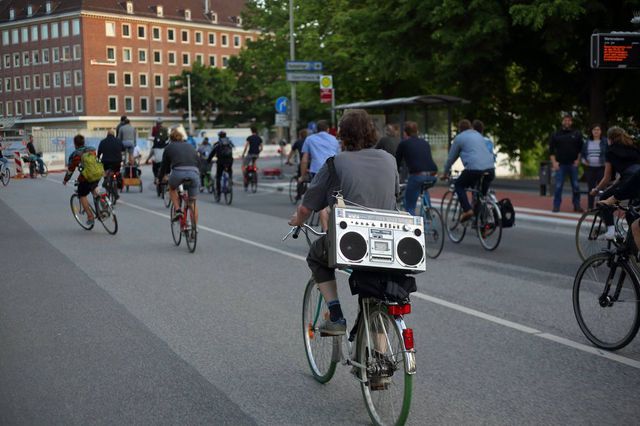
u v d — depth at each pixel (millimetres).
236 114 104688
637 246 5934
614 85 25719
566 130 16047
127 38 105000
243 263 10742
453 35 22047
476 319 7289
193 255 11516
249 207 19859
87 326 7035
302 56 38812
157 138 23516
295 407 4883
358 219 4457
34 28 106562
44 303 8070
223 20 116375
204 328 6961
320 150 12586
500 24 21141
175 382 5375
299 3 39938
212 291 8703
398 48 24844
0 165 31125
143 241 13195
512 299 8219
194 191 11805
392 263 4449
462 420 4633
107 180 19953
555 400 4988
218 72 103188
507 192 21406
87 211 14609
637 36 13195
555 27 20828
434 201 19531
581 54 23906
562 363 5828
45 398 5020
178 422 4586
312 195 4832
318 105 41469
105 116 103125
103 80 102875
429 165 11289
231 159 21000
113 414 4719
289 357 6027
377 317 4535
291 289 8820
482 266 10414
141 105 106625
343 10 35594
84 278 9562
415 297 8336
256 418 4668
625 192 6684
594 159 15781
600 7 20234
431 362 5867
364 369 4629
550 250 11930
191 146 11930
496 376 5508
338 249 4387
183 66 111438
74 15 101500
